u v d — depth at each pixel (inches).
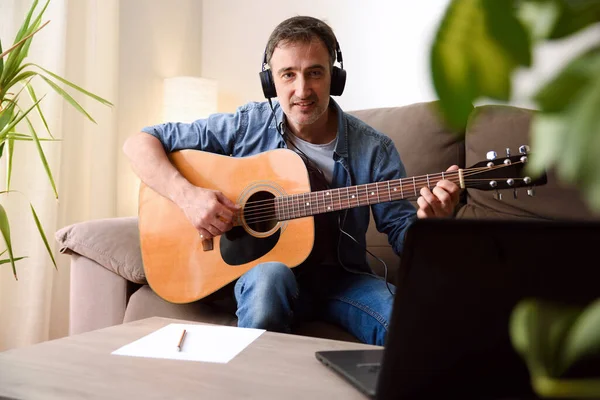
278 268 60.2
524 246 21.1
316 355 38.4
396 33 112.2
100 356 38.7
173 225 69.3
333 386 33.1
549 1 7.4
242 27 131.5
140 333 45.4
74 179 104.0
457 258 22.9
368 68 115.3
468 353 23.7
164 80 123.0
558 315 8.9
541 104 6.9
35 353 39.4
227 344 41.8
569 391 8.8
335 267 69.9
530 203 76.2
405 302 24.7
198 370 35.9
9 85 68.2
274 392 32.0
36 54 94.7
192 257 67.7
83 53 105.1
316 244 65.4
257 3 129.3
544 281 20.8
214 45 135.0
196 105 119.0
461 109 7.6
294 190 66.7
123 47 116.5
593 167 6.1
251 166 69.5
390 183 61.7
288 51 68.7
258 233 66.1
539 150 6.8
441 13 7.7
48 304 95.2
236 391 32.2
